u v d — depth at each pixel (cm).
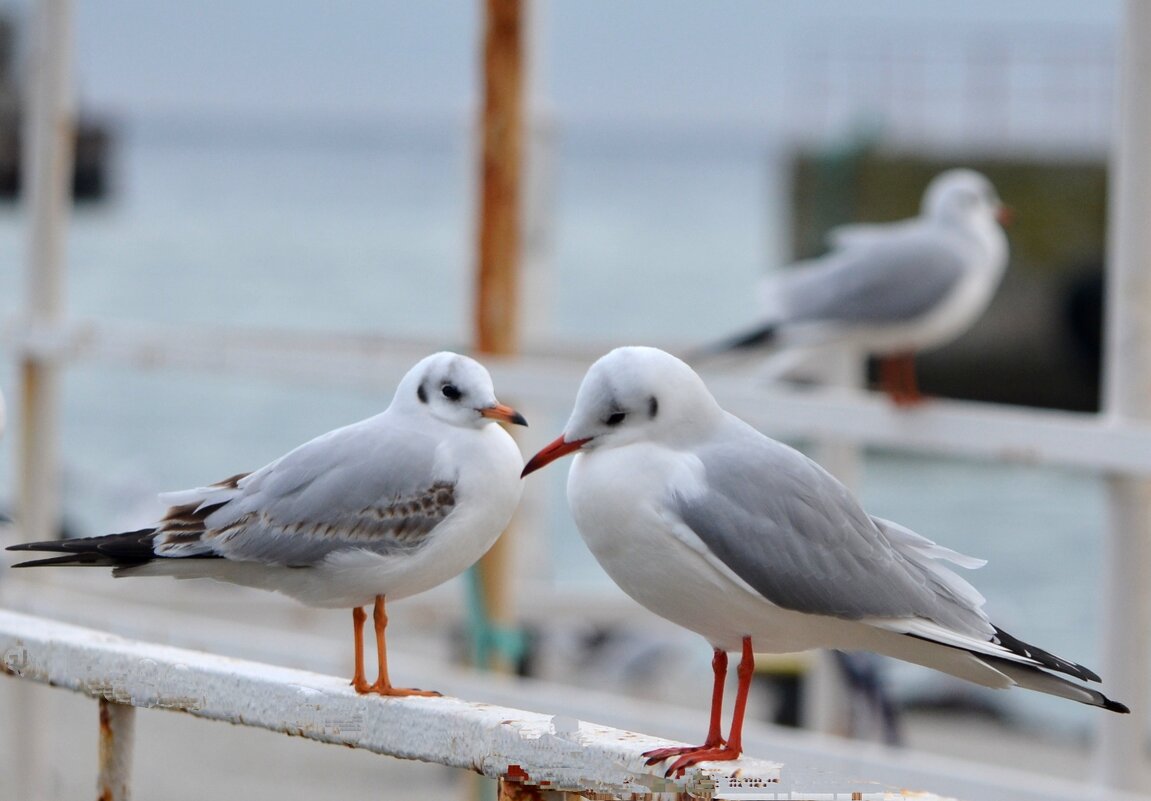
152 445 3091
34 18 1180
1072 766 1417
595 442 512
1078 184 3584
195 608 1520
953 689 1606
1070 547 2564
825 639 522
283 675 511
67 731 1340
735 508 496
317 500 550
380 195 12344
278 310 5075
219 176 14425
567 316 5412
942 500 2916
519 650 1052
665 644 1455
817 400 958
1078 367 3588
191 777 1228
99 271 6003
